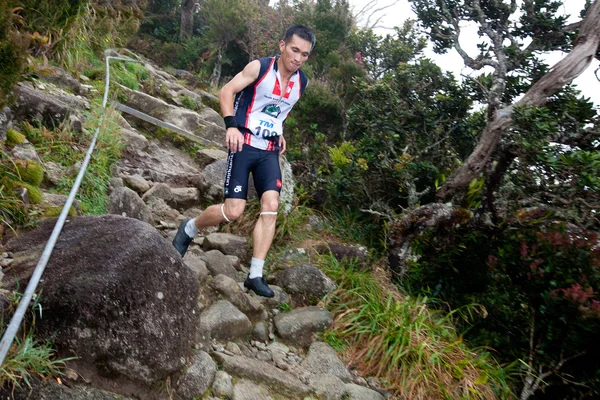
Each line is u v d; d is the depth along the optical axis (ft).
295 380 10.62
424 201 18.34
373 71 32.22
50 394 7.49
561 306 12.81
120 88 20.85
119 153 16.38
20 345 7.50
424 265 15.92
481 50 18.38
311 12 36.35
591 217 13.83
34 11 18.38
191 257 12.76
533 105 14.52
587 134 14.39
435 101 19.62
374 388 11.54
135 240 8.86
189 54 40.52
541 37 17.57
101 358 8.06
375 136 19.25
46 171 13.10
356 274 14.32
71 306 7.89
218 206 11.90
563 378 12.84
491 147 15.08
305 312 12.79
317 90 25.12
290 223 16.25
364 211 17.58
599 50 14.94
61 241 9.41
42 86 17.07
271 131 11.96
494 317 14.49
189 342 9.12
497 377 12.77
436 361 12.09
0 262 9.29
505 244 14.76
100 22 24.11
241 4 35.96
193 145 20.24
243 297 12.14
